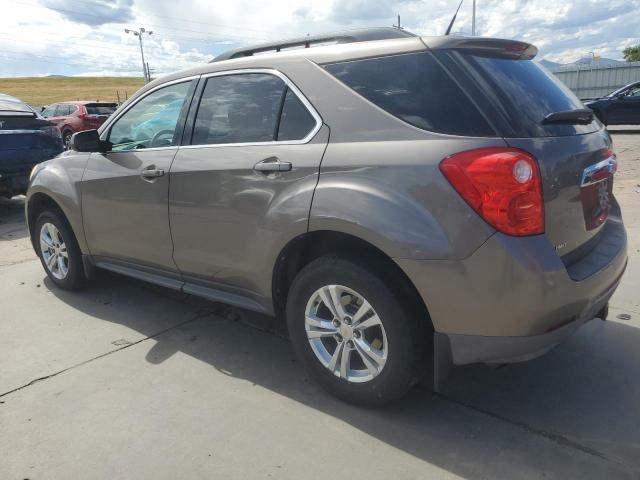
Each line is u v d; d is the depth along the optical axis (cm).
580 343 335
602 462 231
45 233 454
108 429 264
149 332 374
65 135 1817
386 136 248
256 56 311
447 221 227
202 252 325
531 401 278
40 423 271
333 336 275
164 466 237
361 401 271
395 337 249
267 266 290
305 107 279
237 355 338
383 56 262
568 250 246
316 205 259
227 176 300
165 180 334
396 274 251
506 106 235
